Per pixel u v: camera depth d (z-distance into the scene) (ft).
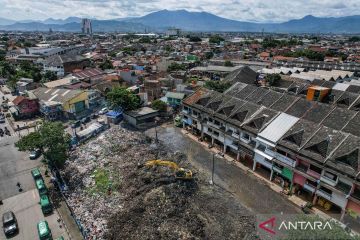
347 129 159.94
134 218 123.75
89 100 298.15
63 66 446.60
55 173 170.30
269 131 162.91
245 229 123.13
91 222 128.26
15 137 230.68
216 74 428.15
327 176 129.80
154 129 246.47
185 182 148.36
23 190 156.66
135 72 406.00
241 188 157.58
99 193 147.54
